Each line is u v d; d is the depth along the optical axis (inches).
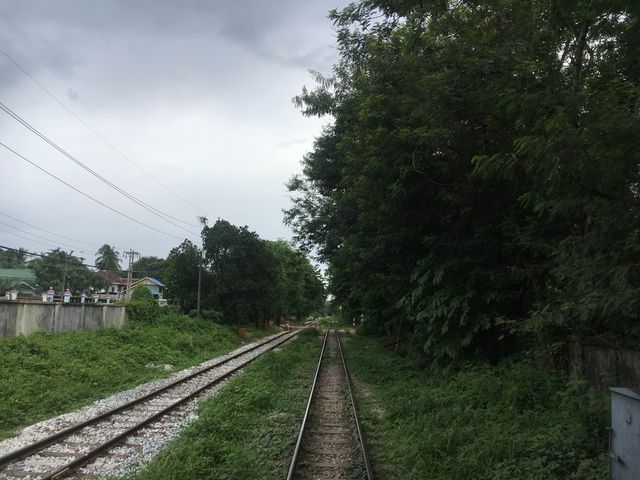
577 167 184.4
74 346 757.9
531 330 366.3
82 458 291.9
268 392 495.8
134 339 970.7
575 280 261.3
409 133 408.2
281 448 316.8
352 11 386.0
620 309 224.5
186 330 1346.0
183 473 260.1
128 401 501.0
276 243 3166.8
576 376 354.9
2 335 770.8
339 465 290.8
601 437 261.3
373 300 901.8
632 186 193.9
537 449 263.4
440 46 413.4
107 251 4128.9
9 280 2635.3
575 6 228.1
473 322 482.3
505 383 386.3
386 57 435.5
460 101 380.5
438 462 279.1
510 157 277.0
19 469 280.2
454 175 453.1
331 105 861.2
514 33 358.3
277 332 2469.2
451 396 410.9
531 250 416.2
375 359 794.8
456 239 492.4
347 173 633.6
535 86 293.6
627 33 213.3
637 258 214.8
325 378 677.9
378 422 398.3
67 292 2043.6
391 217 534.6
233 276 1838.1
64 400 490.9
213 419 362.6
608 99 199.5
